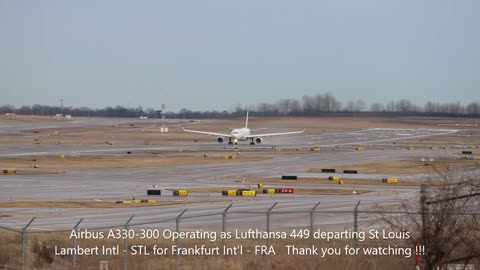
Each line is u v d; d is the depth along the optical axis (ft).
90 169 467.93
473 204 131.03
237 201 296.92
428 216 131.64
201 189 351.87
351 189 350.84
